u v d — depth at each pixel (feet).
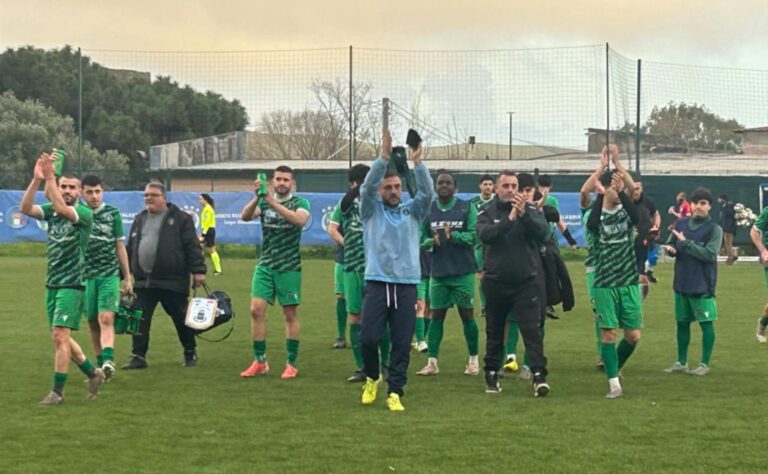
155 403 29.50
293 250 34.37
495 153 125.08
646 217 46.03
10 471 21.94
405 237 28.81
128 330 35.55
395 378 28.73
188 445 24.25
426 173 29.07
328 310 55.11
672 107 114.42
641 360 38.19
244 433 25.52
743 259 93.56
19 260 92.89
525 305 30.78
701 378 34.09
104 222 34.06
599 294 30.89
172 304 36.83
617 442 24.53
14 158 133.39
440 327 35.22
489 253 31.07
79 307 29.45
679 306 35.24
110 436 25.16
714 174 105.40
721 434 25.39
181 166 133.39
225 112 157.28
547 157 119.55
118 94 154.71
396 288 28.71
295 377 34.32
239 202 95.76
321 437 25.07
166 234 36.60
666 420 27.07
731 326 48.32
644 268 46.11
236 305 57.72
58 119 143.33
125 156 147.95
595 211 30.71
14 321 49.14
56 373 29.27
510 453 23.48
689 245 34.65
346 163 124.36
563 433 25.49
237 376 34.55
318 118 132.67
